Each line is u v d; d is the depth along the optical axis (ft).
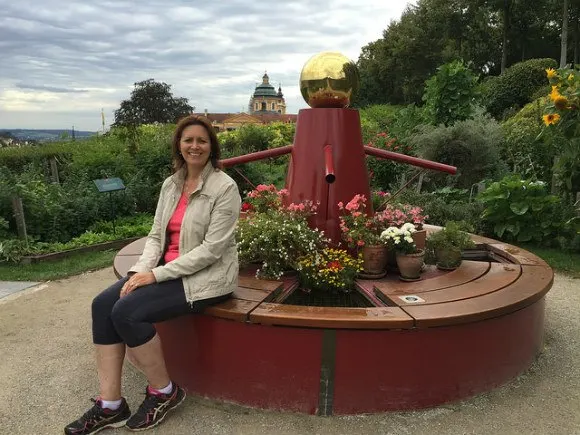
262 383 8.05
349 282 9.86
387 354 7.82
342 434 7.50
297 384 7.91
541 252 19.08
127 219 25.72
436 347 7.98
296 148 11.51
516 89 49.29
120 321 7.21
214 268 7.87
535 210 19.56
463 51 99.40
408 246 9.96
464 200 24.45
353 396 7.89
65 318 12.91
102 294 7.64
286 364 7.90
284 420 7.84
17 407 8.50
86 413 7.57
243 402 8.21
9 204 20.80
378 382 7.88
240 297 8.60
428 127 29.12
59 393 8.96
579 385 8.96
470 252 12.92
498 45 99.09
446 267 10.72
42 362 10.25
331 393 7.88
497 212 20.43
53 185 23.80
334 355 7.78
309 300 9.96
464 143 26.58
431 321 7.68
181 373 8.77
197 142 7.90
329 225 11.07
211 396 8.45
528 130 28.73
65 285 16.01
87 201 23.98
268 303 8.29
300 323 7.66
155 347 7.52
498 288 9.23
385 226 10.66
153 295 7.41
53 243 20.94
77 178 28.17
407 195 23.72
